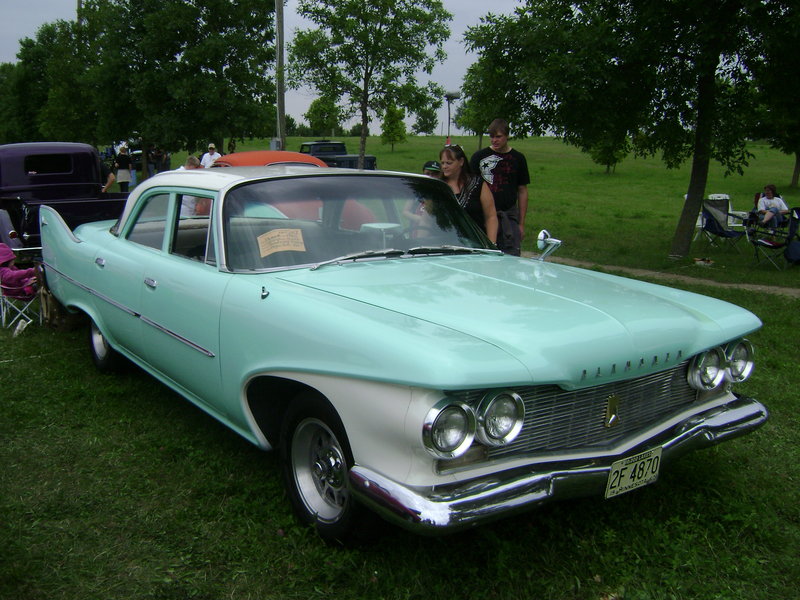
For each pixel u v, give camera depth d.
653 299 3.33
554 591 2.78
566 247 13.41
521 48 10.66
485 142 69.88
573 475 2.66
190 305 3.64
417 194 4.17
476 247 4.12
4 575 2.80
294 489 3.17
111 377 5.21
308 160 11.09
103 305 4.72
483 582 2.82
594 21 10.48
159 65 17.86
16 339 6.16
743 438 4.24
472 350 2.49
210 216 3.67
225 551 3.02
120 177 18.36
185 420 4.44
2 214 7.05
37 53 39.31
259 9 18.23
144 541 3.11
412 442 2.43
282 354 2.98
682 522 3.26
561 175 39.97
